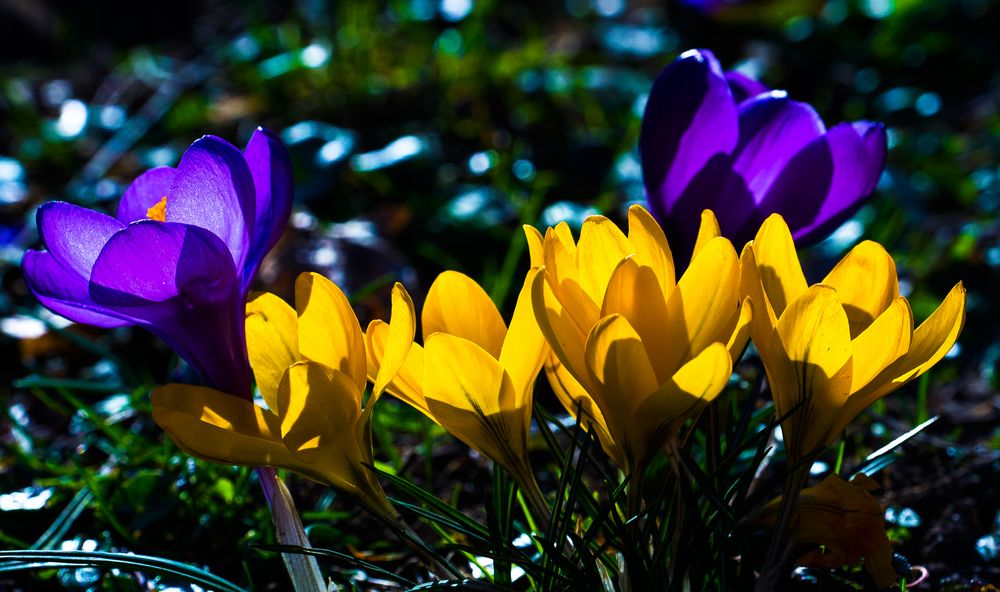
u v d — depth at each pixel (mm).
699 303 430
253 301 456
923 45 1531
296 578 451
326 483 440
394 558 548
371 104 1195
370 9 1376
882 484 583
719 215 476
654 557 447
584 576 447
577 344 436
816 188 469
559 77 1267
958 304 435
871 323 446
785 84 1454
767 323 437
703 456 559
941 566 542
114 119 1229
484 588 444
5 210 1049
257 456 435
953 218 1073
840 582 515
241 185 434
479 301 455
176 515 564
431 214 972
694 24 1534
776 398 440
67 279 437
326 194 1001
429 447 592
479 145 1137
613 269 438
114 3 1643
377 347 452
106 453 629
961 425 664
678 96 471
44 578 542
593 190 1068
